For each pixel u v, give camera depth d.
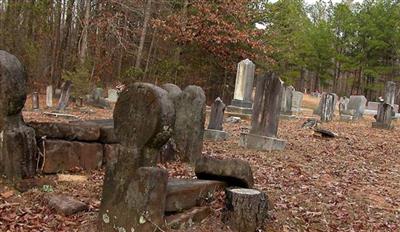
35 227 4.91
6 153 5.94
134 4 26.72
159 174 4.52
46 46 25.12
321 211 6.41
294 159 9.88
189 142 8.34
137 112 4.58
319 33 46.62
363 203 7.00
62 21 26.88
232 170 5.61
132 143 4.60
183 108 8.39
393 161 11.05
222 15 28.92
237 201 5.16
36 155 6.38
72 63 25.58
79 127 6.96
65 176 6.52
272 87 10.93
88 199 5.78
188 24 28.38
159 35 29.56
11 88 5.91
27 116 13.98
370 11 42.78
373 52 42.78
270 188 7.18
